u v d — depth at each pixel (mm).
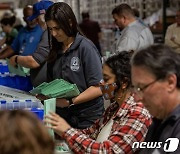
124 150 1812
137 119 1835
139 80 1485
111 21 6816
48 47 3092
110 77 1903
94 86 2627
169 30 5445
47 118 1916
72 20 2645
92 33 7074
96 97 2637
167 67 1448
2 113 1062
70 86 2539
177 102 1492
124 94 1905
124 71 1866
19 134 1010
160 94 1471
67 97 2604
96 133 2148
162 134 1557
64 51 2730
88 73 2641
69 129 1906
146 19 6031
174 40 5355
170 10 5906
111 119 2020
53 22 2605
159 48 1490
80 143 1870
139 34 4293
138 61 1486
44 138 1038
